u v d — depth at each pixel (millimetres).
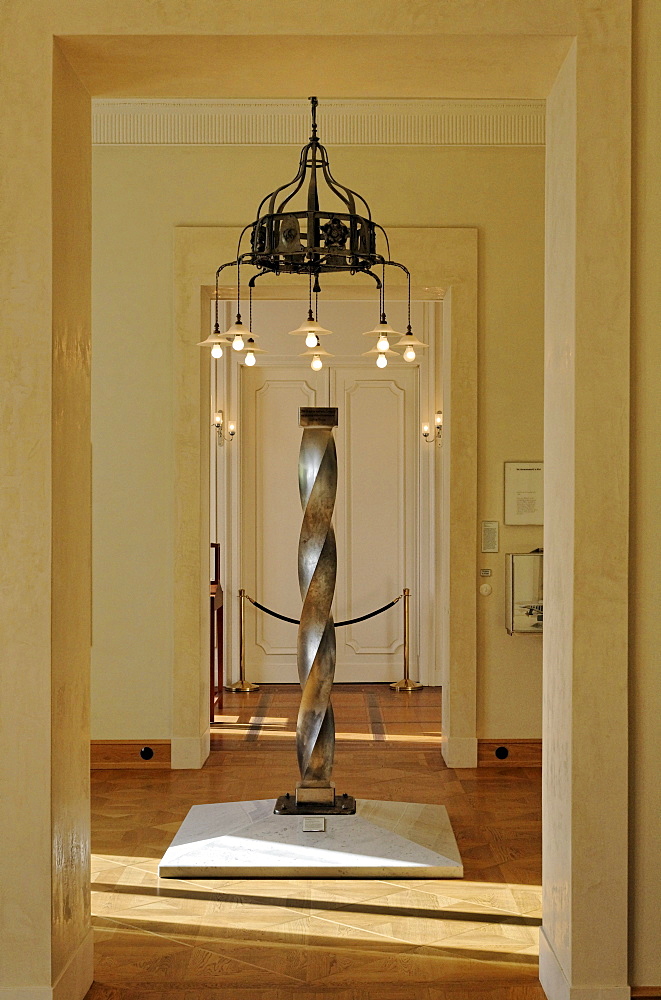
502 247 6281
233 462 9016
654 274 3166
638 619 3180
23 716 3027
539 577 6211
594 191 3090
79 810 3346
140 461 6309
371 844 4652
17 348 3029
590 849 3105
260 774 6078
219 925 3898
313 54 3174
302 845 4637
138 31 3023
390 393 9125
